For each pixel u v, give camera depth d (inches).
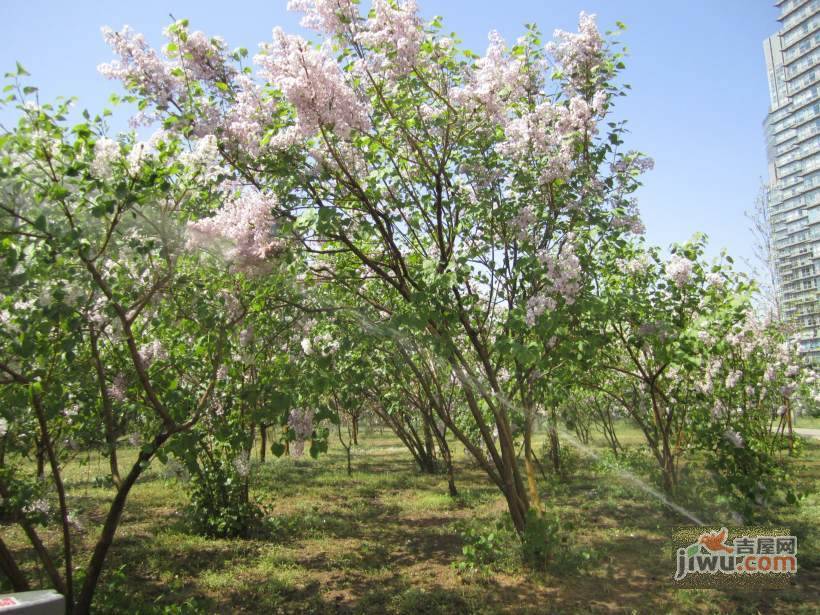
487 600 224.2
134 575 254.7
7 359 160.9
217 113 193.0
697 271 298.0
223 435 190.5
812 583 231.8
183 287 179.9
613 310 240.2
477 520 358.3
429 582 248.1
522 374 258.5
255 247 176.7
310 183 205.9
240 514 327.6
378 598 229.9
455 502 426.6
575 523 331.9
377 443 1056.2
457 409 427.2
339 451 890.1
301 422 183.3
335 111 176.7
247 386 185.5
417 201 233.8
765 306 456.8
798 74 1866.4
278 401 170.7
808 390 509.7
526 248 221.9
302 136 189.6
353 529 350.3
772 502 343.3
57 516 250.5
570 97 229.9
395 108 208.2
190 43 196.2
